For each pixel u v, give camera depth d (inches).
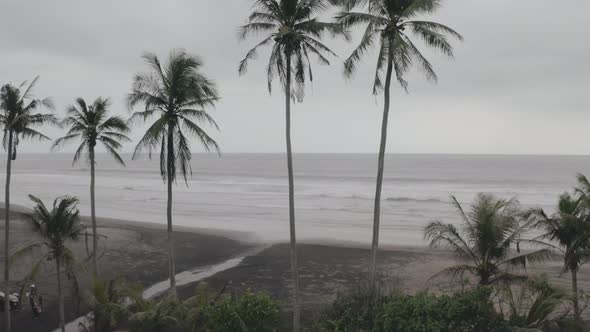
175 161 882.8
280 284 1206.3
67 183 4621.1
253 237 1833.2
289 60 804.0
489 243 770.2
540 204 2768.2
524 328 608.7
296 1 773.9
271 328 732.0
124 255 1509.6
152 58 860.0
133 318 690.8
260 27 795.4
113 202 2987.2
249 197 3240.7
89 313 959.0
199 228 2031.3
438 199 3036.4
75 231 807.7
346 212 2503.7
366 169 7593.5
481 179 5002.5
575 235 831.7
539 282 729.6
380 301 754.2
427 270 1314.0
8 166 882.1
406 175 5910.4
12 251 1456.7
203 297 778.8
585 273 1250.0
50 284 1167.0
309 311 986.7
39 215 772.6
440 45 773.3
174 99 872.3
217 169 7603.4
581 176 887.7
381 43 797.2
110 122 1041.5
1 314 984.9
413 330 608.7
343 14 772.6
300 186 4178.2
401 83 815.7
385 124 832.3
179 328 706.8
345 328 703.7
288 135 838.5
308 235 1871.3
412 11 749.9
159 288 1181.1
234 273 1314.0
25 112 863.7
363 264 1400.1
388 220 2228.1
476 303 616.4
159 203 2928.2
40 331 911.7
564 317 691.4
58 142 1037.8
